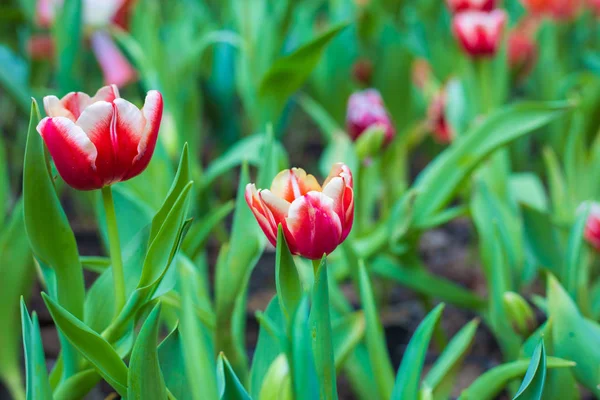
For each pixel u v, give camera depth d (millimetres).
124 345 1107
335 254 1425
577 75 2045
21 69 1919
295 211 1031
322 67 2252
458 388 1465
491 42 1498
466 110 1709
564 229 1409
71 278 1102
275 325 1135
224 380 1043
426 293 1414
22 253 1264
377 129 1437
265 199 1035
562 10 2264
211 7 2955
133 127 1044
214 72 2061
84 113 1033
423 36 2311
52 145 1037
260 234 1209
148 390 1043
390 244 1384
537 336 1179
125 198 1278
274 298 1172
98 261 1192
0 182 1349
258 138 1580
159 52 1866
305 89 2588
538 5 2230
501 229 1345
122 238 1273
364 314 1170
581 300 1335
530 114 1353
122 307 1103
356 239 1430
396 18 2627
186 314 1144
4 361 1278
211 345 1202
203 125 2789
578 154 1518
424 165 2600
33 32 2049
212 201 2244
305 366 1041
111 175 1054
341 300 1329
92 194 1499
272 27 1880
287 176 1055
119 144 1043
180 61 2020
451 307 1755
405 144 1885
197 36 2420
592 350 1168
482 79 1546
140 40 1895
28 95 1882
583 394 1416
